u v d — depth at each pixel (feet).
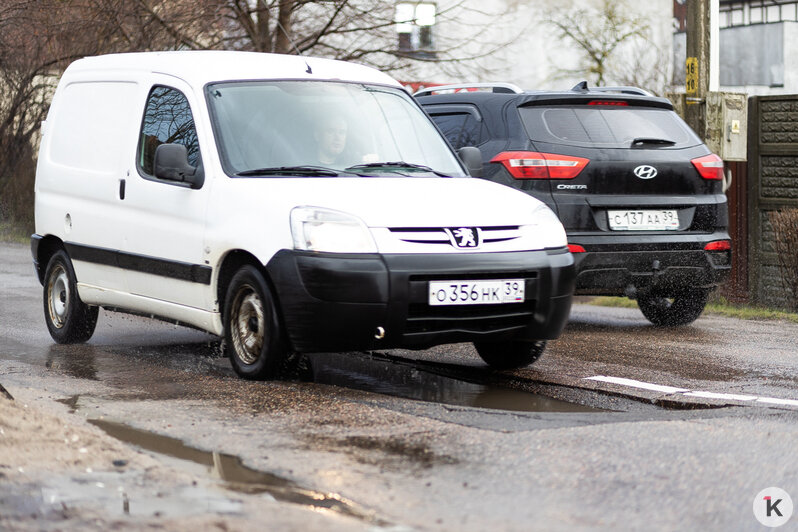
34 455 29.25
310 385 42.68
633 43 211.61
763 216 79.82
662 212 59.88
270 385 42.42
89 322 55.36
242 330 44.24
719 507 26.73
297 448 32.22
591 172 58.34
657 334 60.29
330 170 45.75
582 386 43.55
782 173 78.64
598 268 58.18
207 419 36.32
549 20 212.64
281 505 25.55
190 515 24.45
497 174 58.59
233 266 44.98
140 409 38.06
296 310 41.37
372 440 33.14
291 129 47.26
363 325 40.93
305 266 41.06
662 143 60.75
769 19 268.00
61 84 58.75
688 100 79.25
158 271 48.29
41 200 57.52
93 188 52.90
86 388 42.45
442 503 26.63
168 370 46.88
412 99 52.34
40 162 58.34
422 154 49.21
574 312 72.95
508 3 196.03
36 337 57.98
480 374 46.70
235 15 132.77
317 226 41.37
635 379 45.09
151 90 50.83
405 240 41.55
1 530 23.20
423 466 30.09
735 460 30.96
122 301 51.37
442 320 41.88
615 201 58.70
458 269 41.68
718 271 61.00
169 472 28.04
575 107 60.29
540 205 45.75
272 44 132.98
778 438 33.50
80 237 53.83
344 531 23.75
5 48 142.00
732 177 81.46
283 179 44.50
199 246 45.60
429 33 147.54
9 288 81.66
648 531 24.93
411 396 42.14
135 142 50.62
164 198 47.85
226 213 44.45
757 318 69.41
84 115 55.52
